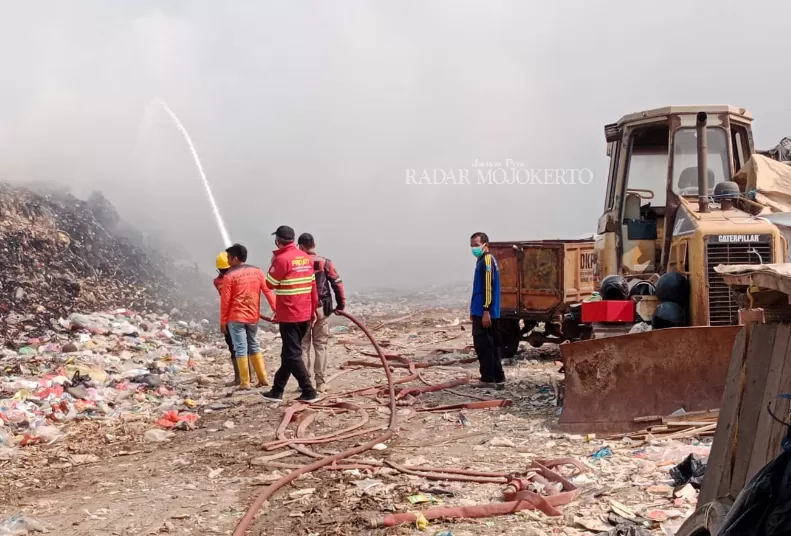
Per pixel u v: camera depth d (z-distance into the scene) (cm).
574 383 757
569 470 609
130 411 955
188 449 767
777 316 345
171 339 1519
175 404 984
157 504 587
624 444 678
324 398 967
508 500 546
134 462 729
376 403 942
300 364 952
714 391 707
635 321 821
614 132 998
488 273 1002
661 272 889
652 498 529
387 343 1532
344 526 512
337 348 1511
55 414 908
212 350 1477
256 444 767
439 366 1227
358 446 723
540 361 1245
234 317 1065
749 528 282
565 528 489
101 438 830
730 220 792
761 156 866
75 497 618
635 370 727
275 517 543
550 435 730
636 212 975
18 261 1638
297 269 947
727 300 770
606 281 842
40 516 569
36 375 1108
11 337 1334
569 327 1084
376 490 587
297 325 953
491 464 646
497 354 1016
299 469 641
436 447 719
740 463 344
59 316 1491
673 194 886
